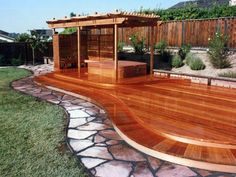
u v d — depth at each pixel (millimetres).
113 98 7984
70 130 5738
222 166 4008
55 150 4742
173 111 6289
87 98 8227
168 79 10258
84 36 14305
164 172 4020
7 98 8570
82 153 4652
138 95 7992
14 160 4367
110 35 13117
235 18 13258
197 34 15016
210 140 4566
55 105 7719
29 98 8578
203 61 13344
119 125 5629
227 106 6719
